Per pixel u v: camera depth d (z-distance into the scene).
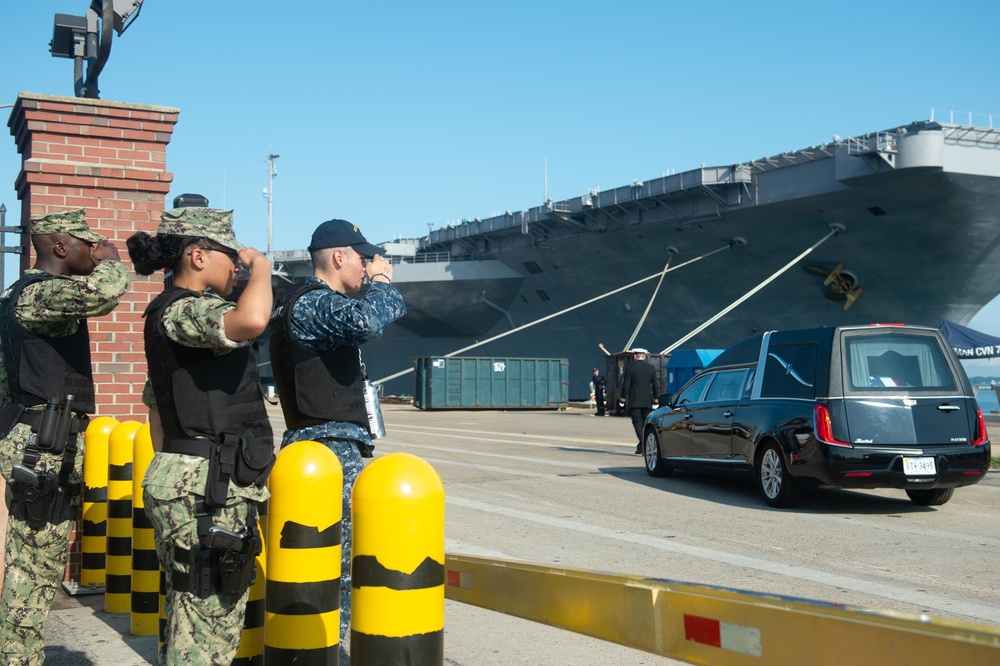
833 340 8.85
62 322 3.69
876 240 27.11
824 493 10.22
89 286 3.47
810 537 7.59
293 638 3.04
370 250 4.09
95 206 5.93
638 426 14.29
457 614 5.39
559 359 37.53
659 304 35.06
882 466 8.47
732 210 28.19
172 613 2.76
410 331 48.19
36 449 3.58
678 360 27.09
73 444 3.75
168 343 2.78
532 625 5.12
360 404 3.98
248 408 2.88
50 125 5.89
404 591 2.45
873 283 28.69
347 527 3.86
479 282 40.75
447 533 7.77
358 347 4.07
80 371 3.78
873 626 1.81
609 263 35.16
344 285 4.07
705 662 2.18
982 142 23.77
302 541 3.07
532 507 9.23
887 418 8.58
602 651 4.61
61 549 3.71
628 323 37.06
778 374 9.52
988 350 25.73
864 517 8.64
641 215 31.34
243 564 2.76
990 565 6.51
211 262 2.94
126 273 3.63
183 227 2.88
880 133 23.42
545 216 33.97
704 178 27.53
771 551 7.01
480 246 39.81
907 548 7.13
